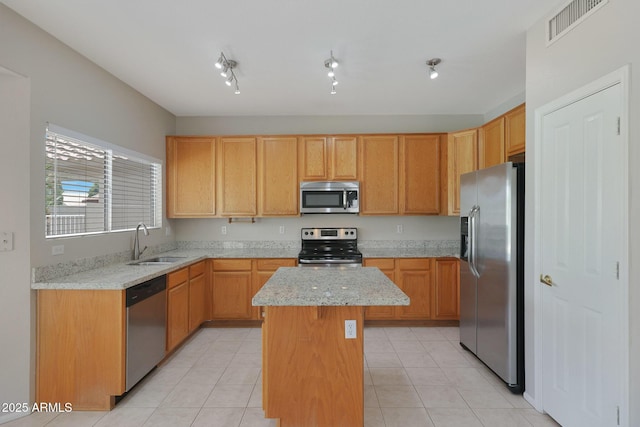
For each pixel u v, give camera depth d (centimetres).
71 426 200
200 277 356
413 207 392
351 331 183
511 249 234
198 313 352
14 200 209
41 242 219
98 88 275
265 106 385
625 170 151
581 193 179
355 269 253
